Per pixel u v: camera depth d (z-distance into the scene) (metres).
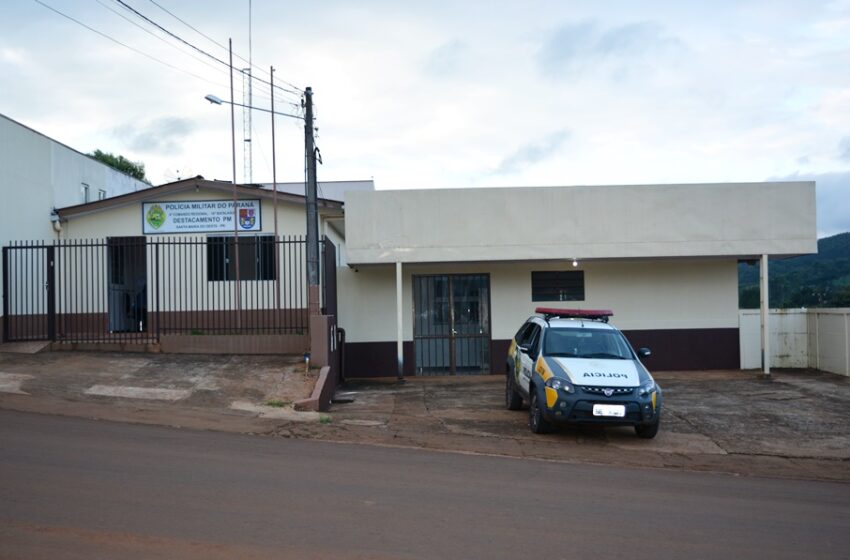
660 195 17.81
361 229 17.75
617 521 6.77
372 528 6.17
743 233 17.80
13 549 5.38
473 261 18.11
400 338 18.12
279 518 6.33
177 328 16.38
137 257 18.72
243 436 10.30
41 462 8.02
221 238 18.36
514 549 5.80
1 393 11.95
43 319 17.09
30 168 17.53
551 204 17.77
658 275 19.72
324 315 15.12
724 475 9.55
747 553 5.98
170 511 6.41
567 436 11.68
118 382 13.24
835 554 6.04
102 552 5.37
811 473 9.85
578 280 19.72
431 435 11.38
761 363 19.69
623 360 11.88
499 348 19.56
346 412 13.37
